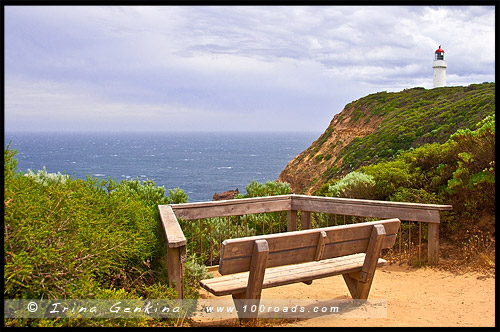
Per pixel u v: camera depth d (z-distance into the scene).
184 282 4.80
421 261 6.71
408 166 8.88
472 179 7.42
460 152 8.02
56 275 3.51
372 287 5.83
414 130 32.38
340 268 4.67
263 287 4.12
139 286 4.71
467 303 4.91
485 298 5.06
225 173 116.50
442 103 39.84
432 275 6.24
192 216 6.44
